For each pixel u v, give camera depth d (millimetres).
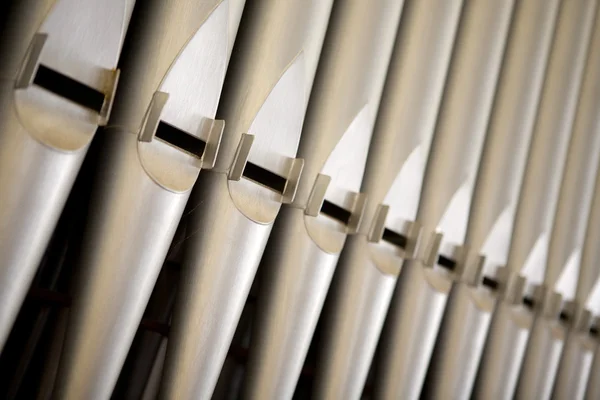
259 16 1674
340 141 1768
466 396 2295
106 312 1384
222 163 1563
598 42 2791
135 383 1858
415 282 2094
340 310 1881
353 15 1888
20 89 1211
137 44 1452
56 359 1628
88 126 1300
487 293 2328
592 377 2809
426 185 2164
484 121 2277
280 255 1723
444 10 2141
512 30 2559
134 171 1390
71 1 1244
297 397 2188
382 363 2088
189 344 1520
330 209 1808
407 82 2049
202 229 1548
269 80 1616
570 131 2664
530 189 2543
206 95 1453
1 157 1195
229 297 1550
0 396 1658
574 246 2639
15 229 1217
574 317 2674
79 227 1662
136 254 1400
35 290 1593
